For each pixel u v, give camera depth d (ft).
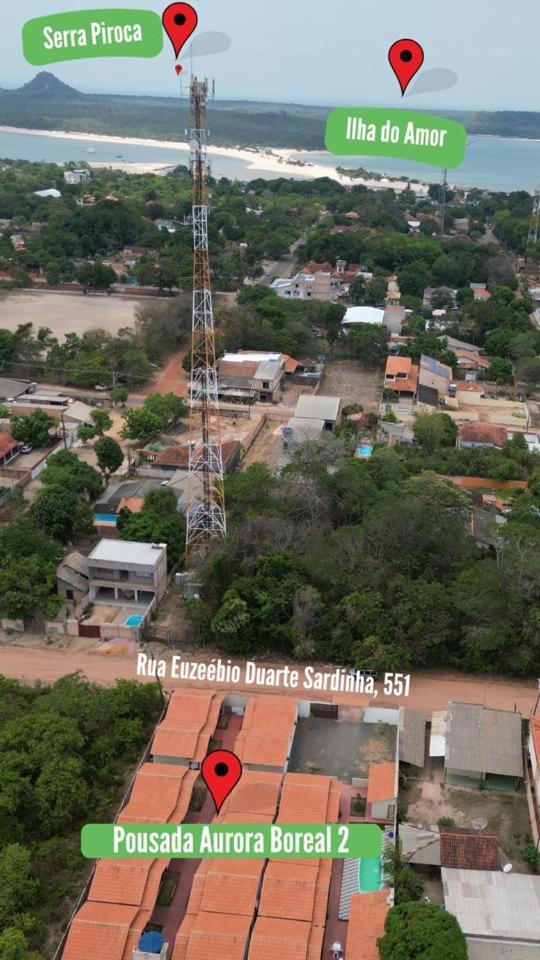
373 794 154.10
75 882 139.64
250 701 175.11
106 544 223.10
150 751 164.25
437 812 155.43
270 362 384.88
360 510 239.50
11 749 152.76
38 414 309.63
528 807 157.28
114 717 170.50
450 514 235.20
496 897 131.44
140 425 310.04
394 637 195.31
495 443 317.83
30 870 136.87
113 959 122.01
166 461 294.05
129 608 217.56
